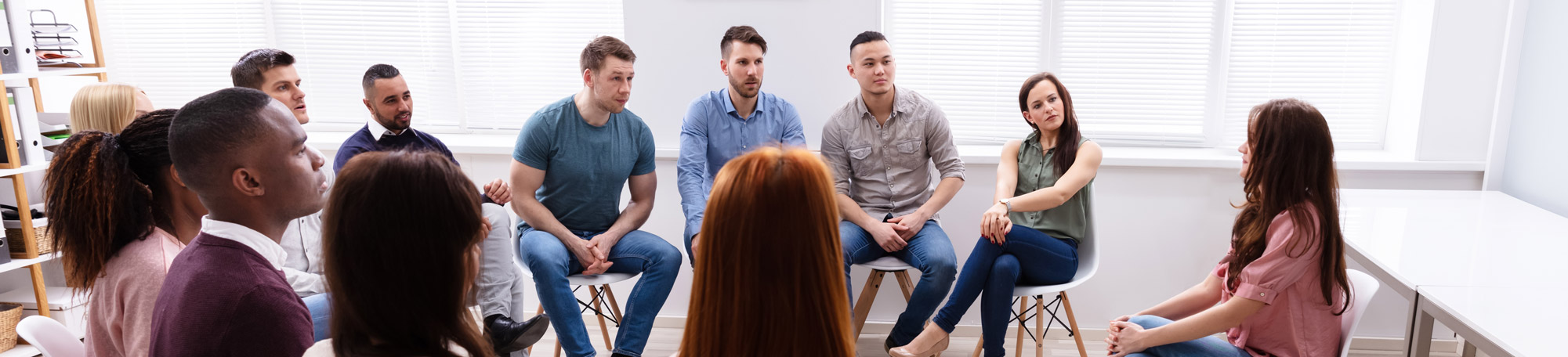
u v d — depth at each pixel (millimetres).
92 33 3129
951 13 3080
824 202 903
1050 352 3084
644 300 2529
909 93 2814
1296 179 1723
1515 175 2773
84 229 1222
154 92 3496
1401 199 2709
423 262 888
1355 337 3082
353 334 907
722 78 3029
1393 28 2988
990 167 3037
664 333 3289
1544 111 2615
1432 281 1847
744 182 895
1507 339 1521
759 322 910
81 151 1219
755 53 2691
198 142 1083
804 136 3000
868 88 2703
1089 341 3189
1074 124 2619
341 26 3357
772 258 891
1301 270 1733
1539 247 2125
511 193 2566
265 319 1086
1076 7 3049
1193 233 3049
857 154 2811
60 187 1222
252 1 3365
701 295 940
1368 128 3107
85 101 2348
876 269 2709
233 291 1073
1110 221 3080
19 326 1530
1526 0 2697
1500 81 2791
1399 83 3000
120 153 1233
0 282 3100
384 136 2494
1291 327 1793
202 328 1057
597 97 2486
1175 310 2074
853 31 2961
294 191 1172
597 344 3182
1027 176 2691
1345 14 2996
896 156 2807
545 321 2238
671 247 2617
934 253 2551
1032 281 2568
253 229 1162
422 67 3387
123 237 1247
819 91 3020
